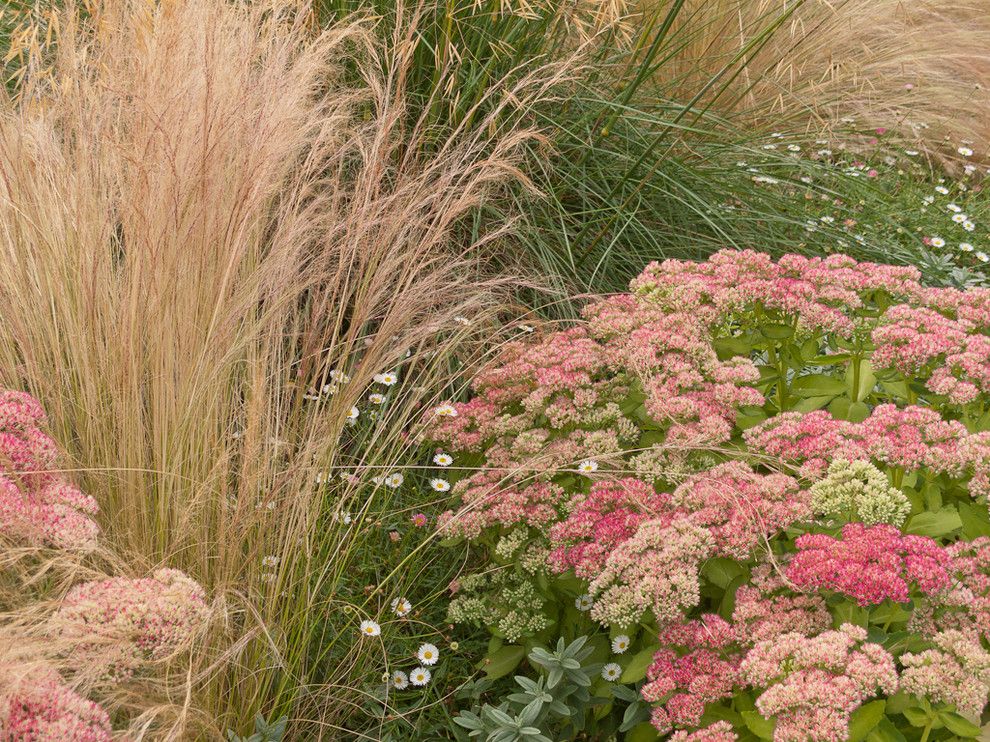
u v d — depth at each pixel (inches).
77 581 83.0
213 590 89.0
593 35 155.9
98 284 98.7
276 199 126.2
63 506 75.5
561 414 103.7
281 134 105.7
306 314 118.3
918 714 71.9
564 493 99.0
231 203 101.7
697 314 109.6
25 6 139.4
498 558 96.7
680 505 89.4
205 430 96.8
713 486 87.7
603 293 155.4
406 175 123.5
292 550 94.8
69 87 105.3
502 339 141.9
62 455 91.5
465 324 129.5
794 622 77.6
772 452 94.0
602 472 95.8
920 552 75.2
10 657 62.1
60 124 115.6
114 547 89.4
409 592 109.9
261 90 106.5
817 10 215.3
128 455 92.4
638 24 187.2
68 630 67.5
